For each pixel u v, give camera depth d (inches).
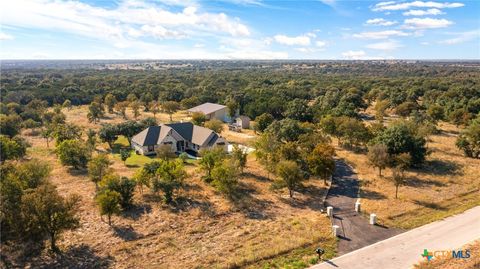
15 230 957.2
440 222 1230.3
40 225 973.8
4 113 3127.5
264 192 1534.2
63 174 1742.1
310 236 1126.4
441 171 1839.3
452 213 1306.6
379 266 950.4
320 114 3090.6
